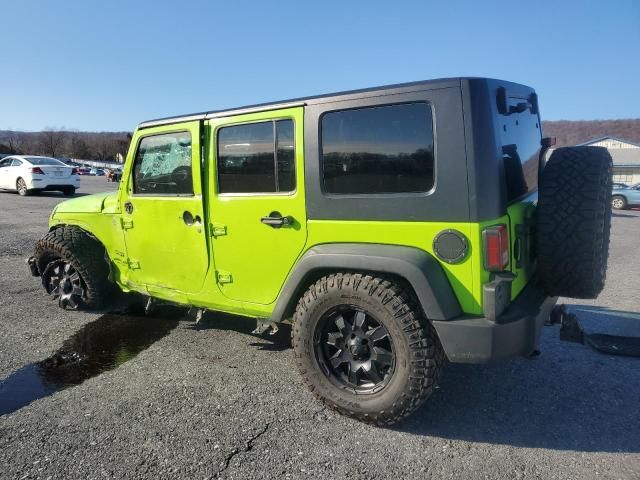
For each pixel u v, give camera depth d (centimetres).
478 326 272
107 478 259
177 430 304
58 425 311
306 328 321
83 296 525
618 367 393
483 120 273
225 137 370
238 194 365
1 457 277
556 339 454
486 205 272
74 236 511
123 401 341
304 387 362
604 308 552
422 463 271
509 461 273
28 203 1609
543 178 302
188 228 400
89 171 5219
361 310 305
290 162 336
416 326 285
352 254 303
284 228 342
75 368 396
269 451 282
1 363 406
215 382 371
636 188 2425
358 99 305
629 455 278
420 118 287
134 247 454
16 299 582
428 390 290
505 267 283
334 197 316
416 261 284
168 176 414
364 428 307
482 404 337
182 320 511
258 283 365
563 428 307
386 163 298
